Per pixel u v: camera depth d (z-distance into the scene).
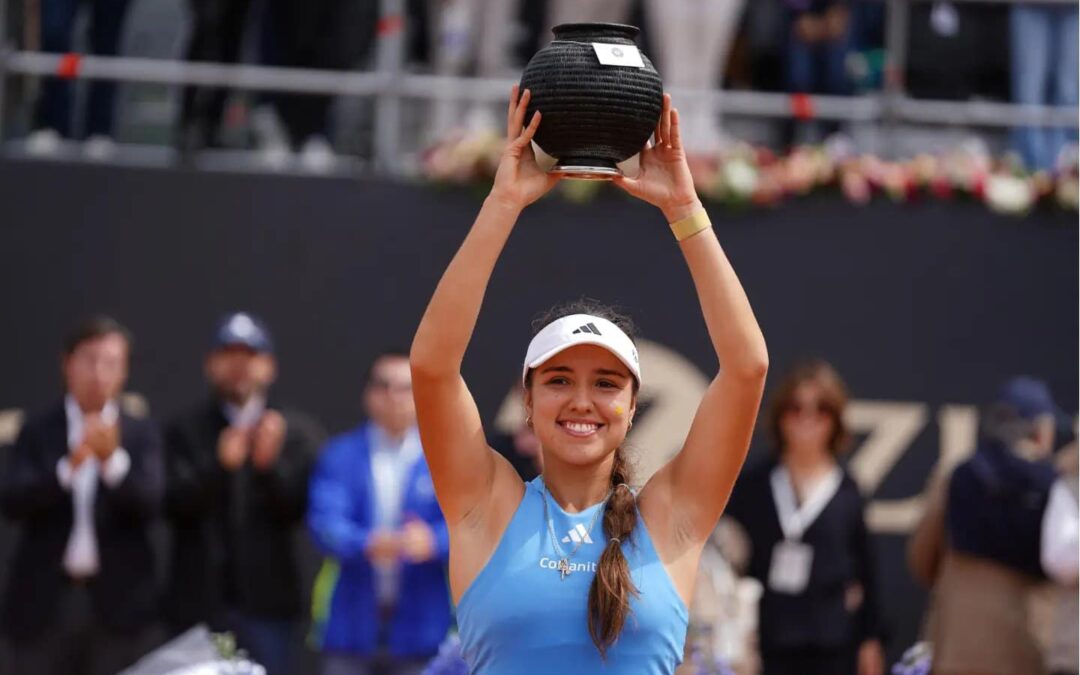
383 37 34.72
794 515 29.03
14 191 34.25
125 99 37.62
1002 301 34.78
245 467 29.98
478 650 14.43
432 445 14.55
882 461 34.62
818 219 34.69
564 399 14.58
